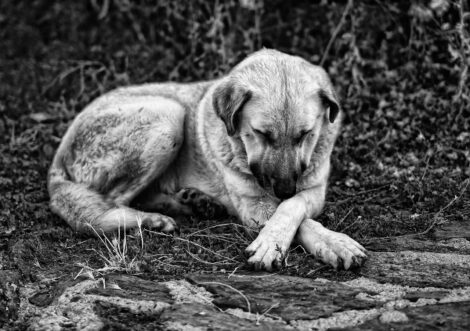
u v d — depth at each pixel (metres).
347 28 3.82
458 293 2.58
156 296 2.65
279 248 2.76
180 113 3.14
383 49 3.75
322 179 3.00
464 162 3.27
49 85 4.02
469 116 3.49
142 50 4.17
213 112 3.05
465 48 3.58
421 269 2.70
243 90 2.87
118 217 3.01
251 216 2.99
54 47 4.32
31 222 3.09
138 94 3.24
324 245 2.77
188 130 3.15
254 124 2.86
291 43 3.92
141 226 2.99
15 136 3.73
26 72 4.14
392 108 3.60
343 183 3.27
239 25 3.91
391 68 3.76
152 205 3.20
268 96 2.85
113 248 2.83
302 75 2.90
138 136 3.08
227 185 3.04
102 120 3.11
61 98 3.93
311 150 2.92
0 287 2.71
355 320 2.52
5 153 3.60
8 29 4.44
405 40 3.78
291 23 3.94
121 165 3.08
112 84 3.99
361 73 3.71
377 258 2.77
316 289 2.64
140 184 3.10
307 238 2.82
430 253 2.78
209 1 3.97
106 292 2.66
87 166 3.10
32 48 4.34
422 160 3.31
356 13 3.78
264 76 2.89
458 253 2.78
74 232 3.03
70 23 4.42
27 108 3.93
